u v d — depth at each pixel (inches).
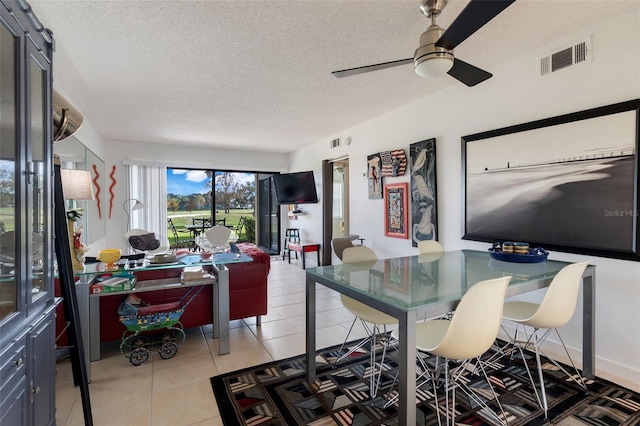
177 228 251.8
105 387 83.4
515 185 105.0
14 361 47.4
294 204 250.8
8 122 48.4
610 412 71.1
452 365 92.8
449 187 129.6
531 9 78.5
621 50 81.0
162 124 180.7
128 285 95.1
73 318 69.1
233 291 118.1
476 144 117.3
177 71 110.0
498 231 110.4
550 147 95.7
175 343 103.1
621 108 80.6
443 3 71.8
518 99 104.3
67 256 70.2
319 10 76.5
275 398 77.9
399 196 154.7
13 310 49.3
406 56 100.3
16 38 49.4
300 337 114.7
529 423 68.1
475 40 93.3
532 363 93.4
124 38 88.0
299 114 163.2
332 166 226.5
